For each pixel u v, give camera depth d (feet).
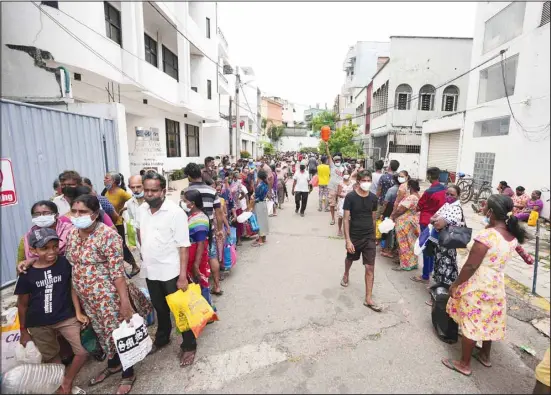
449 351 10.70
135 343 8.98
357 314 13.06
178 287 10.09
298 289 15.37
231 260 16.93
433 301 12.12
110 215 14.49
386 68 67.77
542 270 17.52
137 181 13.98
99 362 10.47
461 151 47.91
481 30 42.91
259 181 22.82
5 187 14.21
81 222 8.44
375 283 16.19
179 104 43.37
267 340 11.28
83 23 24.49
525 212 28.84
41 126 16.20
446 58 64.08
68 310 8.95
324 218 32.09
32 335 8.79
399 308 13.60
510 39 37.70
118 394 8.82
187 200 11.73
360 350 10.71
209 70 57.21
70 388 8.90
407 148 66.39
